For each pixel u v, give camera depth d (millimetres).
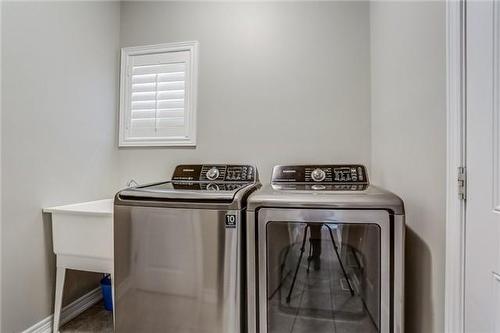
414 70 1272
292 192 1360
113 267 1519
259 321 1271
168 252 1346
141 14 2355
